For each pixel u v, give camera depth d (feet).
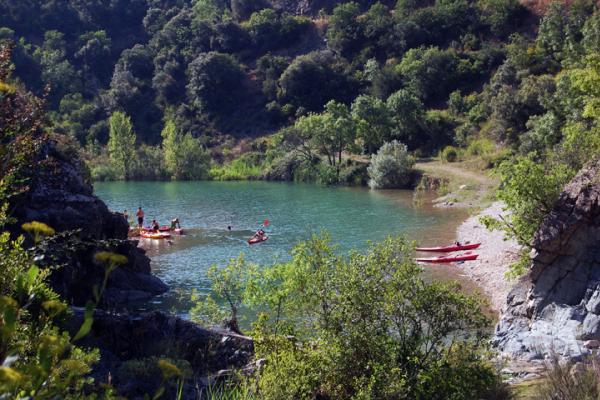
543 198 70.23
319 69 358.64
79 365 11.48
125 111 368.68
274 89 367.86
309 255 46.37
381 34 380.78
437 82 326.24
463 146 268.41
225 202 198.29
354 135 271.28
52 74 380.17
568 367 33.78
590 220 59.67
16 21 425.69
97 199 84.38
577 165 84.17
